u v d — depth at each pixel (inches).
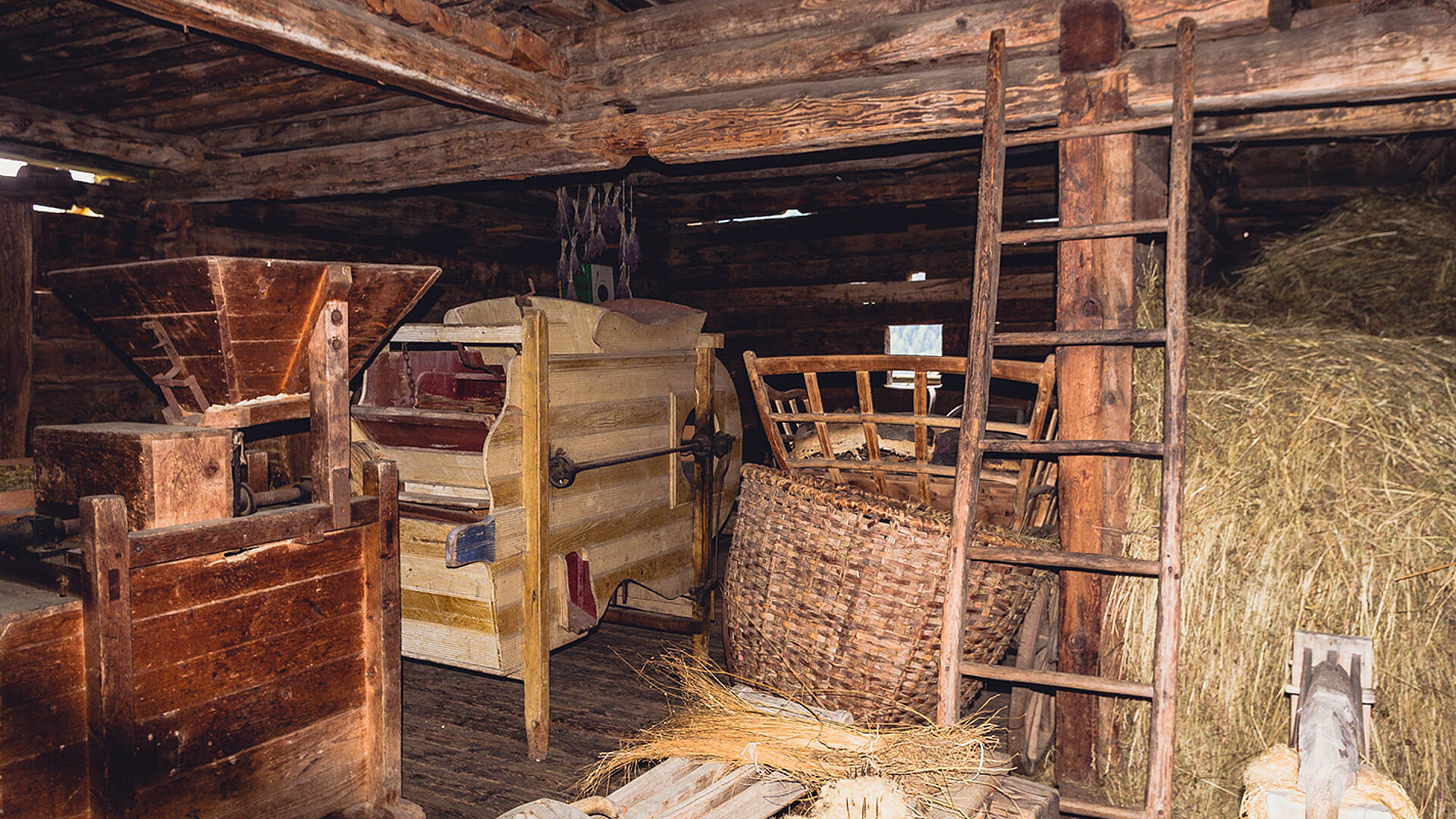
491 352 159.2
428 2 135.9
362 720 115.6
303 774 108.3
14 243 202.1
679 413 168.2
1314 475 113.0
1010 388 298.0
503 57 151.7
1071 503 125.3
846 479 165.3
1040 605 129.3
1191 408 120.8
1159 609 103.1
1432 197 184.4
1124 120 119.2
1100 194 121.4
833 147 150.7
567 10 155.6
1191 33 111.3
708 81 151.8
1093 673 126.0
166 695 93.7
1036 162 268.8
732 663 150.6
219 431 99.5
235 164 213.9
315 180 204.5
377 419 146.9
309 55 126.3
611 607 186.5
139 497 94.3
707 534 176.4
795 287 340.5
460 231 301.4
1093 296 122.1
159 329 101.9
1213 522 116.7
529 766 134.5
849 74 141.6
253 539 98.7
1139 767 122.6
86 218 216.1
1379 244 174.2
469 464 142.6
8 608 86.2
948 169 290.5
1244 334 127.2
